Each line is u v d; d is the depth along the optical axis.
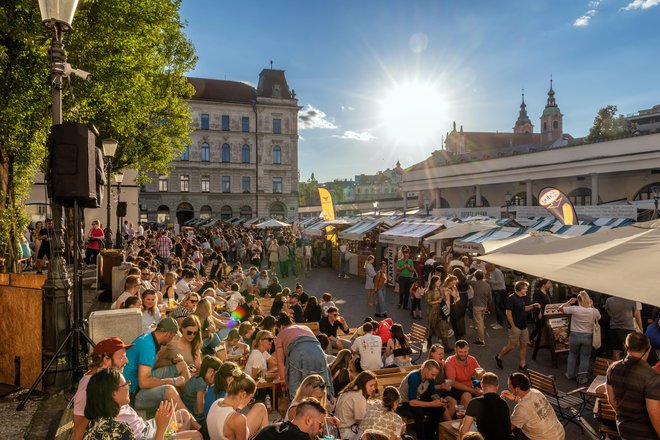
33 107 11.38
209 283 12.24
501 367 10.11
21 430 5.23
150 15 17.53
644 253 4.74
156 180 67.44
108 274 13.96
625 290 4.16
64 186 6.16
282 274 24.39
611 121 62.06
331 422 5.62
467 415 5.54
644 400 4.54
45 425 5.37
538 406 5.59
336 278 24.09
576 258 5.27
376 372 7.85
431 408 6.74
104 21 15.42
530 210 39.56
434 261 16.81
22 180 12.75
